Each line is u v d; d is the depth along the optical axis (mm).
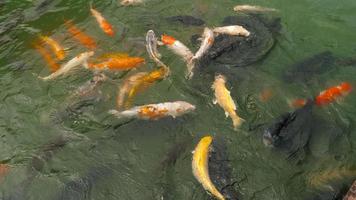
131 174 3951
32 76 4457
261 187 3900
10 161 4004
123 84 4379
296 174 3973
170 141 4102
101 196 3852
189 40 4746
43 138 4117
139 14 5016
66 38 4750
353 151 4113
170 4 5133
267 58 4656
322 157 4066
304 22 5078
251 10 5105
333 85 4500
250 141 4109
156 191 3869
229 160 4000
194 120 4203
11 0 5176
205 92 4363
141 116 4188
